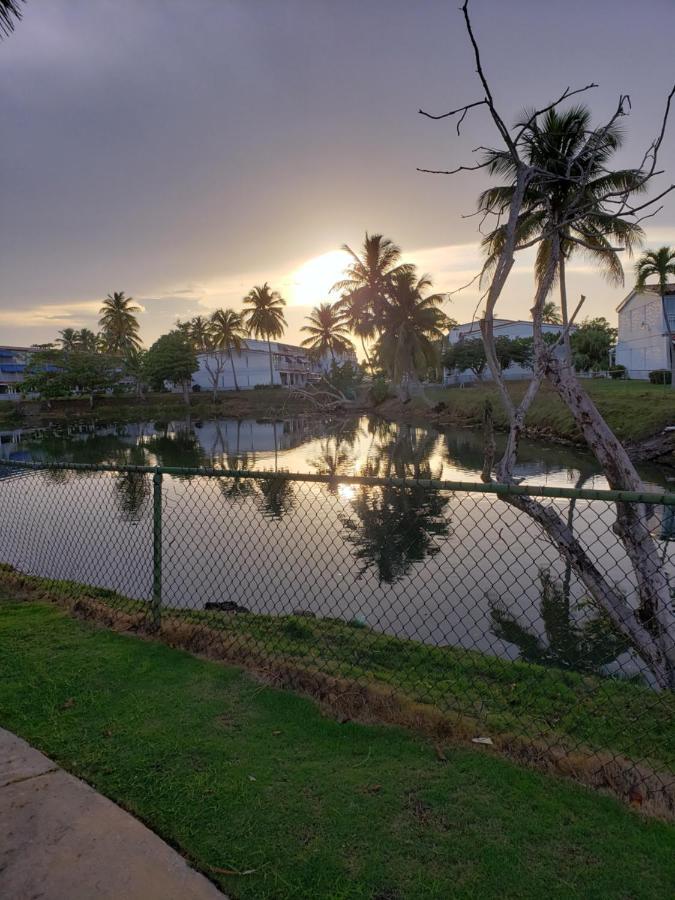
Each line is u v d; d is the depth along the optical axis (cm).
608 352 4884
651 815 237
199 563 933
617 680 457
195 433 4441
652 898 194
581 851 215
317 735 292
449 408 4709
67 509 1364
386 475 2130
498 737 295
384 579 863
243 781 253
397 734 295
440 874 203
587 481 1831
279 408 6197
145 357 7056
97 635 426
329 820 229
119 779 254
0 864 204
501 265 520
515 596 773
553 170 786
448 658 470
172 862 207
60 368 7300
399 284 4453
